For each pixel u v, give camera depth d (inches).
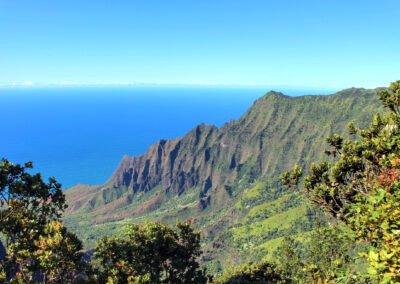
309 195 599.8
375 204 379.2
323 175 582.9
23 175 682.8
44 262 713.0
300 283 474.3
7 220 753.0
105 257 914.1
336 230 468.8
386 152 500.7
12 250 775.1
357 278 340.5
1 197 661.9
